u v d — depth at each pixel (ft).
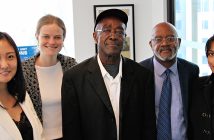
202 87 6.82
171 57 7.19
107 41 5.89
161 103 7.09
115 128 5.83
